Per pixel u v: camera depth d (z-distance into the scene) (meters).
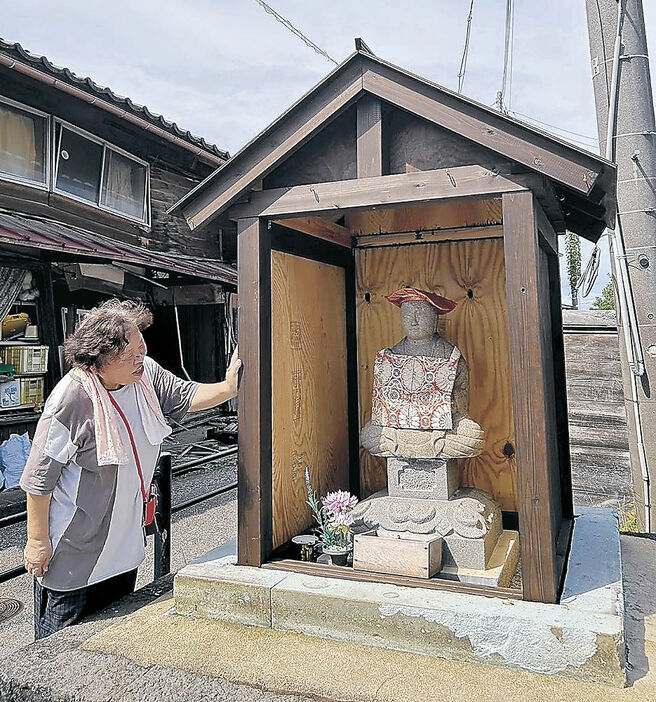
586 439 4.82
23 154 6.70
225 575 2.03
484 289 2.87
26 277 6.39
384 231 3.03
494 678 1.60
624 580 2.32
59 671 1.70
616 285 3.19
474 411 2.88
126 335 2.03
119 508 2.11
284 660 1.72
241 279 2.16
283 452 2.44
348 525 2.28
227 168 2.12
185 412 2.35
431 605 1.74
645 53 3.11
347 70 1.99
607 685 1.55
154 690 1.59
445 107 1.88
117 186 8.10
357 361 3.11
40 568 1.99
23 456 6.07
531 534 1.77
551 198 1.96
